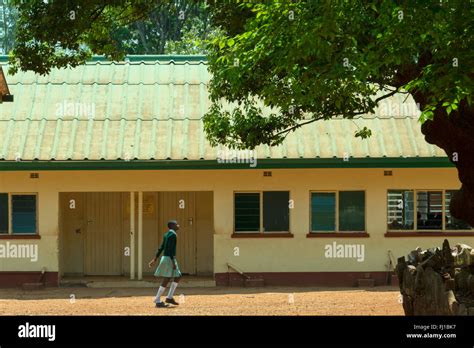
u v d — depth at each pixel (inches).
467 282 472.7
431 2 392.8
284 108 541.3
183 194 1072.2
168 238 768.9
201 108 1033.5
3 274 976.9
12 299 864.9
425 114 385.7
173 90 1062.4
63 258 1039.0
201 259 1068.5
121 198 1067.3
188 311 720.3
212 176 989.2
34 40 645.3
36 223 984.3
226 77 588.7
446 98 401.7
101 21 665.0
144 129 999.0
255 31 474.0
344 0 417.4
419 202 994.1
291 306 754.2
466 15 392.5
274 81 528.1
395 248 986.1
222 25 666.2
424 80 400.8
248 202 992.9
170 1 698.2
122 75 1083.9
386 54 423.8
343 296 852.6
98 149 969.5
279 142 706.8
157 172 987.3
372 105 614.2
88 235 1063.0
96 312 716.7
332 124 1003.9
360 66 437.1
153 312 713.6
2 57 1104.2
